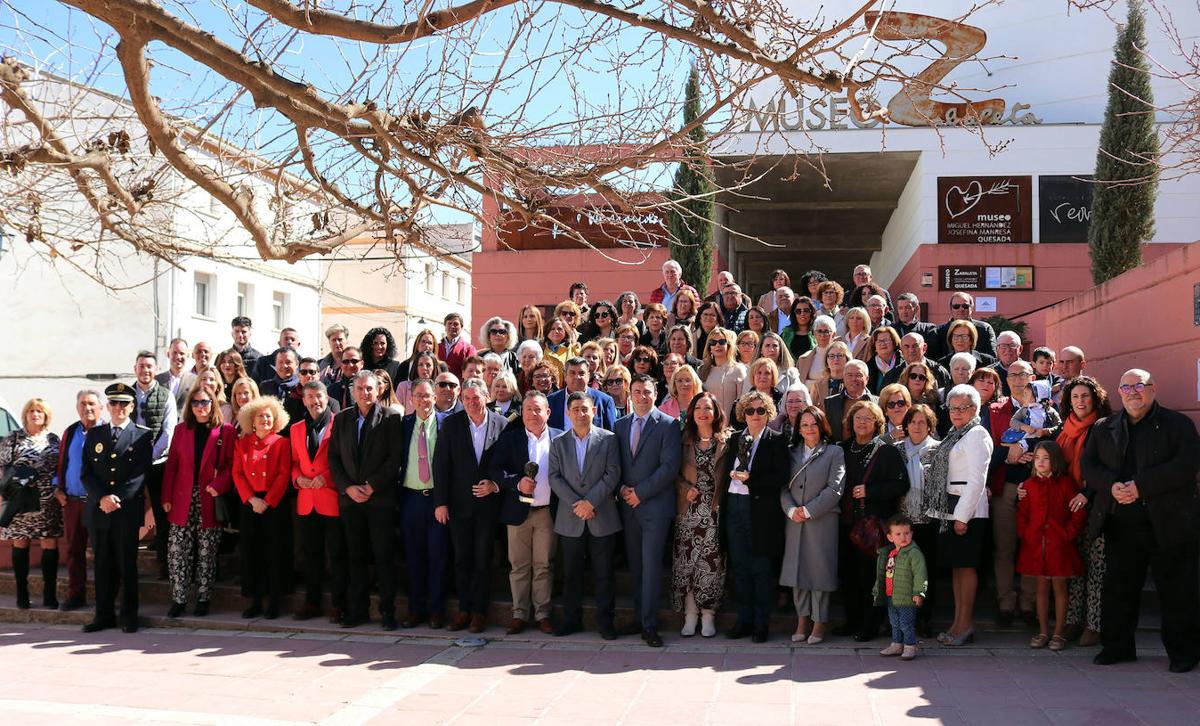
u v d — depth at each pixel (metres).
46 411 8.77
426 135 4.07
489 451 7.68
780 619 7.54
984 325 9.34
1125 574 6.20
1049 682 5.88
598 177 4.08
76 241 4.90
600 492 7.28
